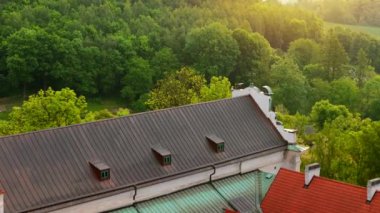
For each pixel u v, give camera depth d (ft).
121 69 527.40
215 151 201.46
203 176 197.88
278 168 221.05
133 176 179.63
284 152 221.66
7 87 520.01
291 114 495.41
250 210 195.31
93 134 181.68
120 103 525.75
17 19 543.80
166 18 615.57
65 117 285.02
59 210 163.43
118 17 606.14
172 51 560.61
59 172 168.86
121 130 187.42
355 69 618.85
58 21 557.33
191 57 556.51
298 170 223.51
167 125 197.67
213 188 198.70
